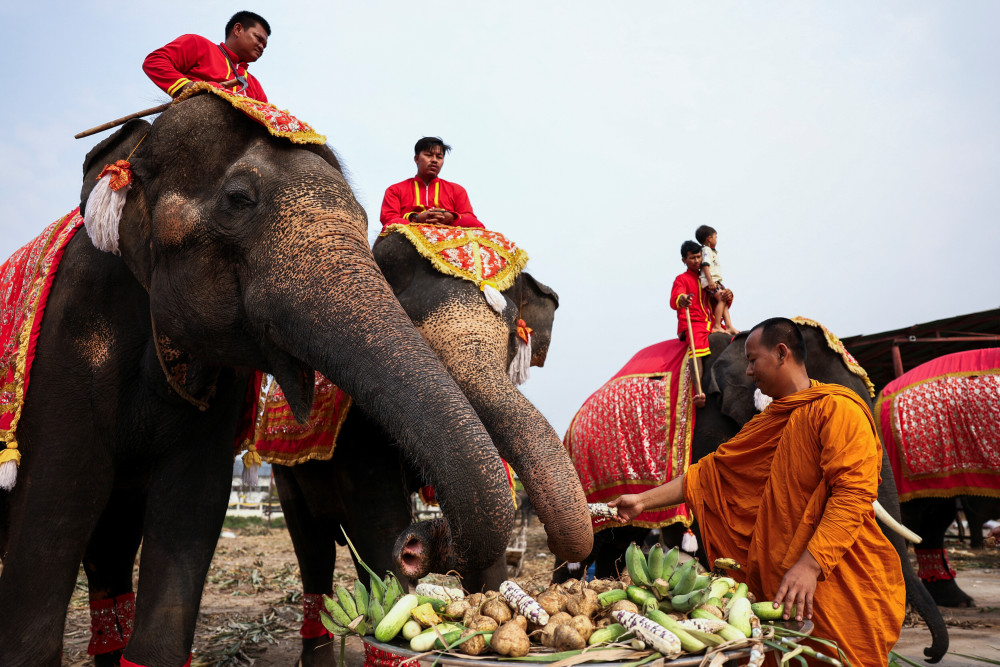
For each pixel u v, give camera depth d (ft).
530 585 27.37
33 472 9.49
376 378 7.71
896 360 36.32
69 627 19.93
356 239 8.72
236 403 11.21
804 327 17.81
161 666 9.84
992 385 20.20
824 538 8.05
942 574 23.02
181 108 9.45
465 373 11.60
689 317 19.67
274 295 8.36
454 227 14.03
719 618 6.87
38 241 10.95
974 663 14.97
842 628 8.38
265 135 9.39
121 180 9.21
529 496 10.16
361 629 7.10
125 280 10.00
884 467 15.96
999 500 23.77
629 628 6.36
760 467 9.50
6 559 9.45
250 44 12.52
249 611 22.99
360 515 12.43
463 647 6.31
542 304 16.28
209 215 8.88
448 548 7.84
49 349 9.71
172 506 10.48
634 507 10.23
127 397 10.16
